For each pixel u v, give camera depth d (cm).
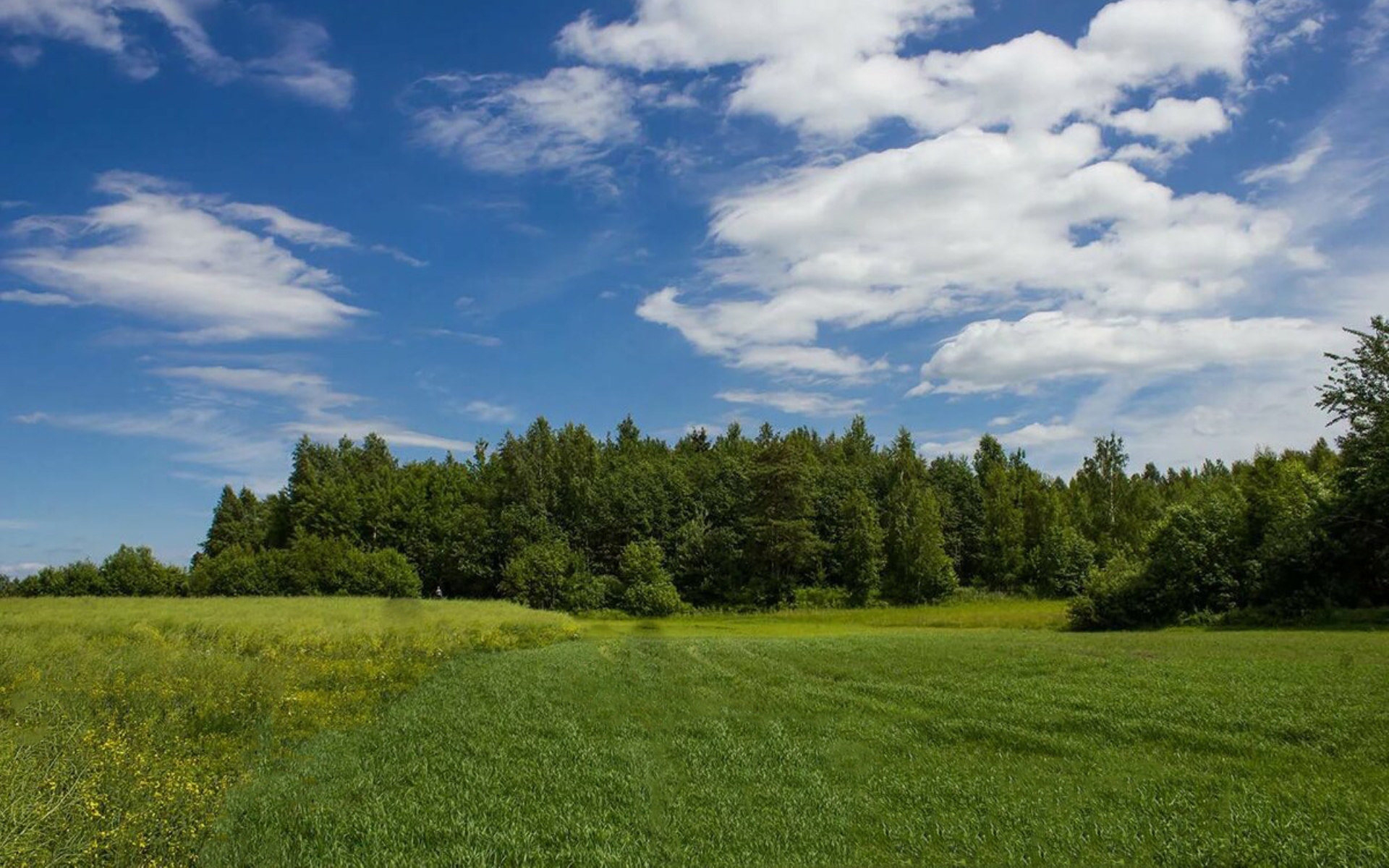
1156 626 5262
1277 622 4772
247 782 1486
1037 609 7612
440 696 2472
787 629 6262
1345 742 1543
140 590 9831
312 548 9700
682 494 10894
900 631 5516
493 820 1235
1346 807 1167
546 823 1210
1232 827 1101
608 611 8656
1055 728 1789
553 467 11806
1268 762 1447
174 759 1530
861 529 9325
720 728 1877
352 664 3117
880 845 1103
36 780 1072
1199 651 3106
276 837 1178
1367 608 4716
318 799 1373
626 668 3116
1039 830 1124
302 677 2647
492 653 3806
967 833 1123
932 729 1819
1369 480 4659
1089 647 3406
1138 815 1178
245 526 12694
